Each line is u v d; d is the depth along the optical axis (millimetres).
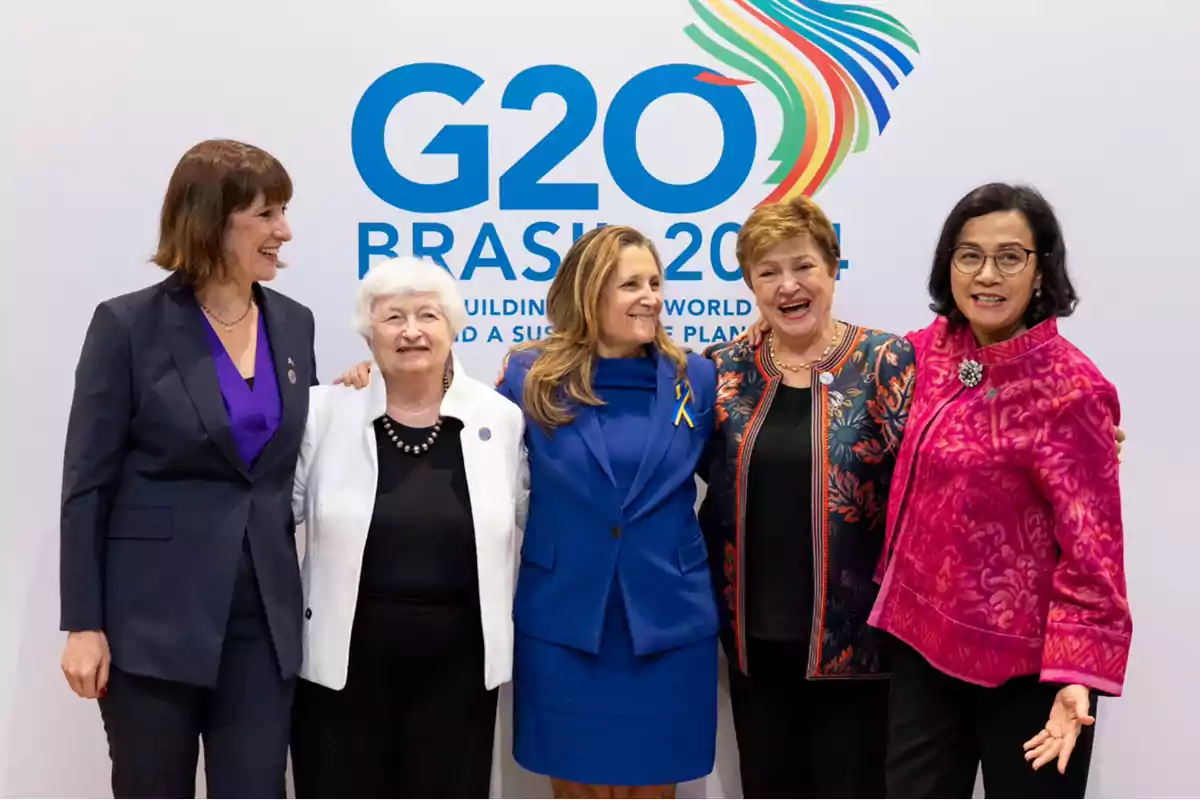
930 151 2381
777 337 2055
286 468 1874
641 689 1978
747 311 2406
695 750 2020
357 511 1863
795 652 1969
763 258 1950
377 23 2354
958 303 1727
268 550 1827
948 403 1744
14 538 2422
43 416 2406
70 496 1738
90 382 1748
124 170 2373
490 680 1898
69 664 1760
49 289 2387
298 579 1894
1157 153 2373
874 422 1938
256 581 1820
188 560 1774
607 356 2066
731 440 2006
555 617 1990
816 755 2045
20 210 2371
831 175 2387
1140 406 2412
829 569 1919
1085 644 1569
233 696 1828
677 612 1973
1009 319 1685
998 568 1669
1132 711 2451
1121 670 1572
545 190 2387
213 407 1767
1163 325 2398
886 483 1953
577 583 1975
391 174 2379
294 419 1864
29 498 2416
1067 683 1573
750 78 2369
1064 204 2385
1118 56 2359
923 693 1788
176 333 1780
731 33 2361
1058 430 1623
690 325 2414
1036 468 1629
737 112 2375
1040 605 1658
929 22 2365
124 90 2359
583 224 2395
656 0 2359
